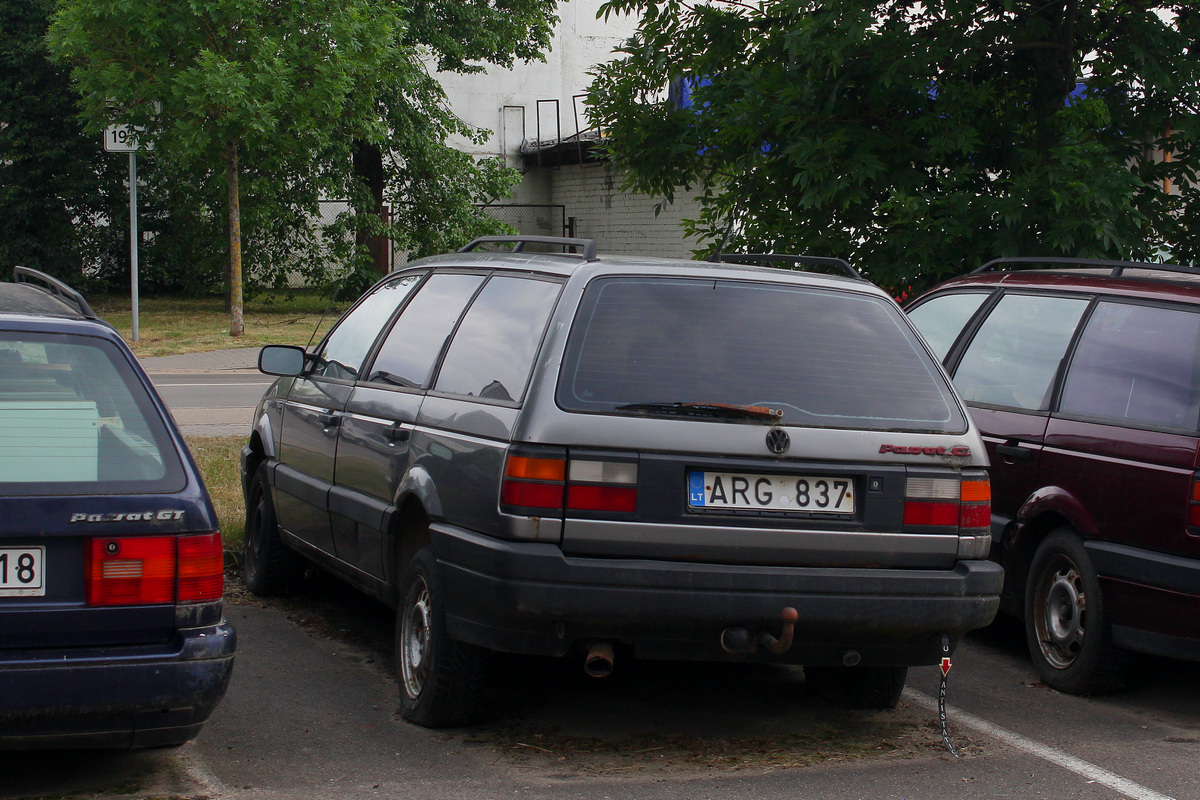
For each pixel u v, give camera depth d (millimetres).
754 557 4012
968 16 10086
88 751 4121
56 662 3420
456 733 4414
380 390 5172
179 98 20484
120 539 3533
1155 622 4867
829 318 4410
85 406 3725
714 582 3941
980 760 4305
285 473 6043
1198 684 5473
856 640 4117
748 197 11172
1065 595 5355
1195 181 10430
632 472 3947
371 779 3930
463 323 4809
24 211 28609
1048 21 10234
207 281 31453
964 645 6133
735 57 11664
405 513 4707
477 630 4074
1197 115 10188
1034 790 4008
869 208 10305
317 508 5590
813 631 4047
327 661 5344
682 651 4027
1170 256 10188
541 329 4203
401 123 29688
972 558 4254
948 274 9828
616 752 4258
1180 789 4066
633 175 12531
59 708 3416
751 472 4039
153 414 3807
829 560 4074
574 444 3934
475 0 31078
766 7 11391
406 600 4613
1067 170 9352
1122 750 4484
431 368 4840
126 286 32594
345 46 21688
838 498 4121
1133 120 10516
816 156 10000
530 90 40281
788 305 4391
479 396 4340
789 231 10773
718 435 4004
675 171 12297
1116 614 5027
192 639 3592
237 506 8188
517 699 4852
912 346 4465
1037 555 5500
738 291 4363
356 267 29375
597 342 4102
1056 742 4559
